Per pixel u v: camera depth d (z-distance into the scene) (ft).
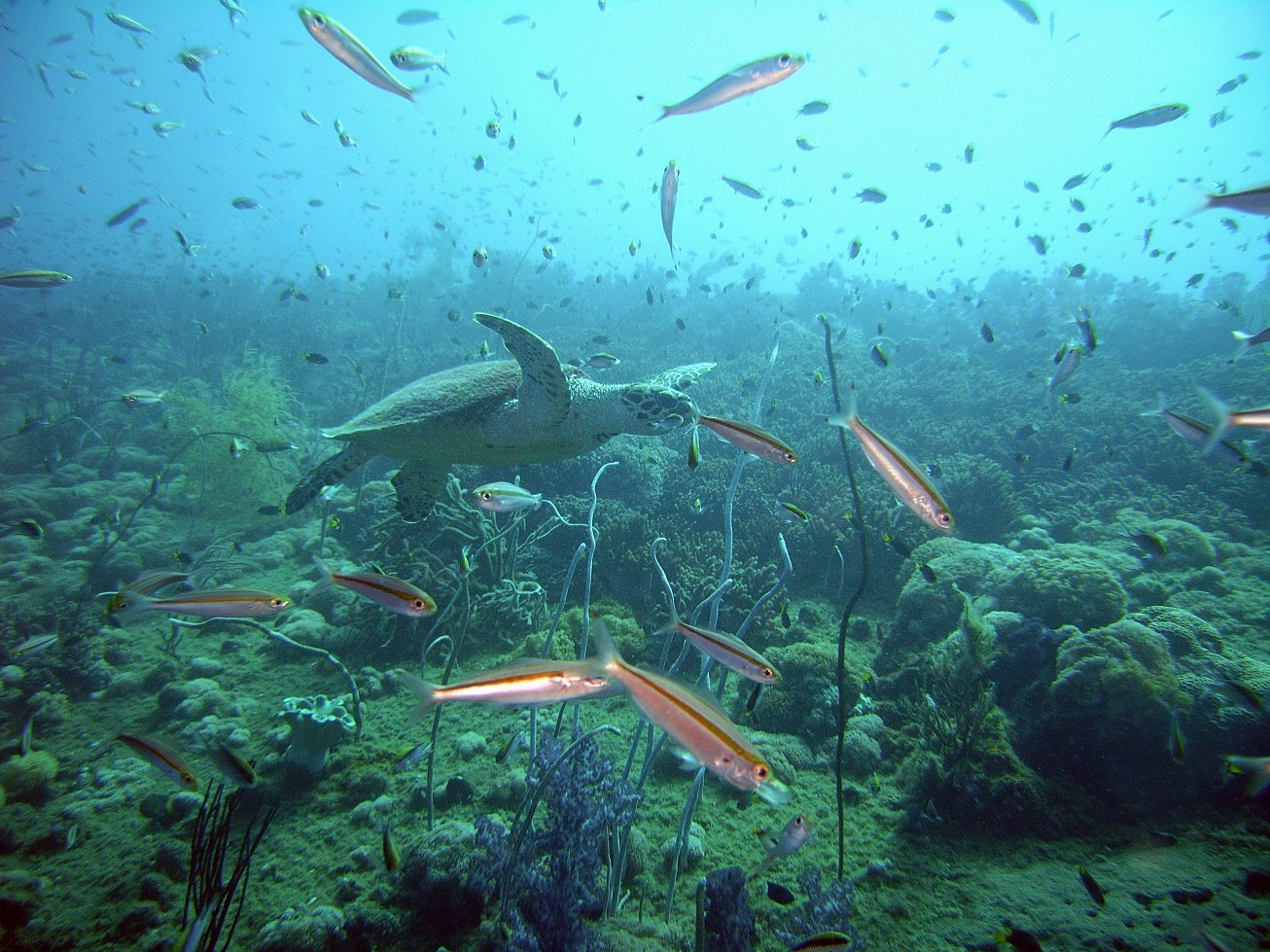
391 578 11.89
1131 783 16.92
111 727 21.29
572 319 91.76
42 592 28.73
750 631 26.11
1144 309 74.13
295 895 14.83
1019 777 16.71
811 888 13.48
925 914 13.94
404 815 17.13
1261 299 73.36
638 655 25.14
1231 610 25.99
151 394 29.48
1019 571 23.85
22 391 58.13
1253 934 12.05
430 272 107.96
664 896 14.78
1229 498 37.06
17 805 17.24
